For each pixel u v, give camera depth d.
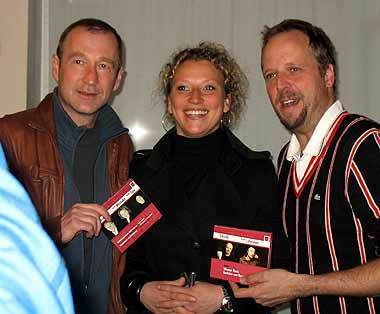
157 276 1.73
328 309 1.56
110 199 1.72
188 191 1.77
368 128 1.51
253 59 3.26
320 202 1.56
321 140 1.61
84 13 3.23
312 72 1.66
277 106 1.71
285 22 1.76
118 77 1.99
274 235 1.71
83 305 1.74
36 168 1.74
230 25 3.27
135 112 3.26
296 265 1.64
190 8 3.27
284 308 2.93
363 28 3.29
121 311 1.85
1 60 2.79
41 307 0.39
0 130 1.74
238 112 2.03
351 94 3.29
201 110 1.77
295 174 1.67
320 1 3.29
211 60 1.82
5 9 2.80
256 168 1.79
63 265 0.43
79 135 1.86
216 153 1.82
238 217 1.71
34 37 3.00
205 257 1.70
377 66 3.28
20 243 0.40
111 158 1.91
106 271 1.82
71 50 1.84
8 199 0.41
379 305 1.48
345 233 1.52
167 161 1.84
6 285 0.39
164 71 1.91
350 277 1.42
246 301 1.64
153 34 3.26
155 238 1.74
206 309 1.60
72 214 1.66
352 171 1.48
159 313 1.65
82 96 1.83
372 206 1.43
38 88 3.11
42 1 3.19
